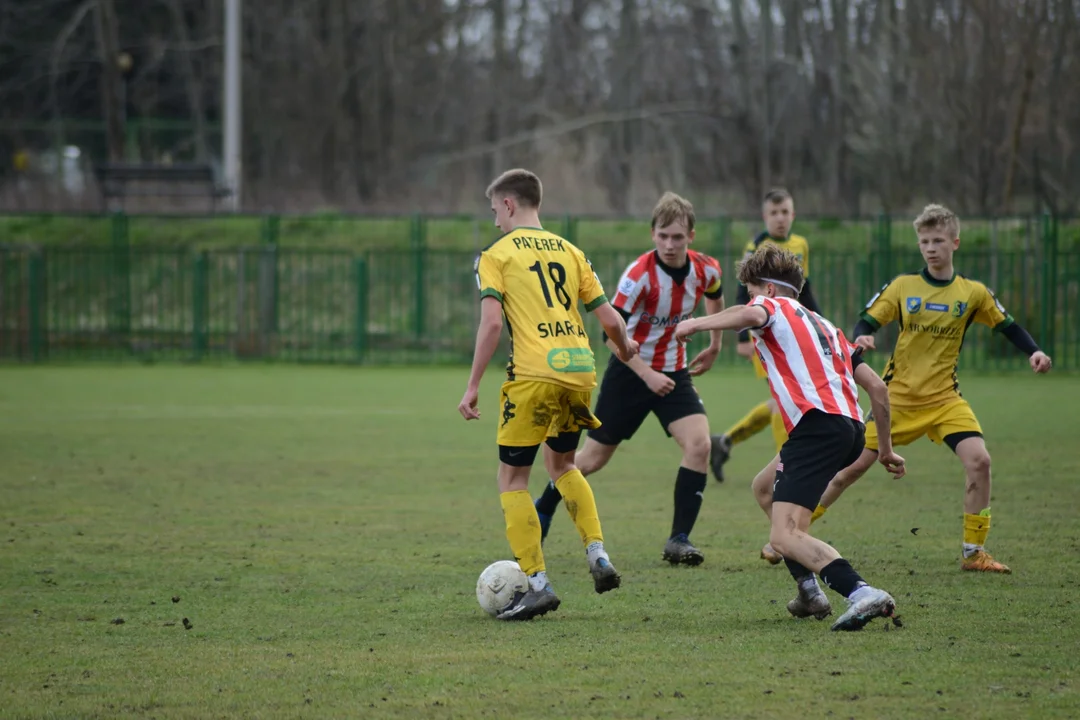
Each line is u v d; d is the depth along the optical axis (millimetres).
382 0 141250
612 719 13367
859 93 108438
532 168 131250
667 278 24344
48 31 145250
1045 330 74250
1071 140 97562
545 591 18281
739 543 25047
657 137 126688
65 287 96562
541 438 19172
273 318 85500
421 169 139125
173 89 149750
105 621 18172
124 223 86688
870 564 22359
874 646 16406
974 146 99938
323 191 140250
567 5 134000
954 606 18812
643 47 127062
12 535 25422
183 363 84188
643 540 25484
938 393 23516
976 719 13195
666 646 16578
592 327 84125
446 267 95188
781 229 34812
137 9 147750
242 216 86750
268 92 143375
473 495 31344
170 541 24875
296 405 56656
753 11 118375
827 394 17938
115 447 41062
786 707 13695
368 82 141750
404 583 20984
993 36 97312
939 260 23625
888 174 105062
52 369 79000
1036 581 20719
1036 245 75750
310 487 32625
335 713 13695
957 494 31094
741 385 67812
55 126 141500
